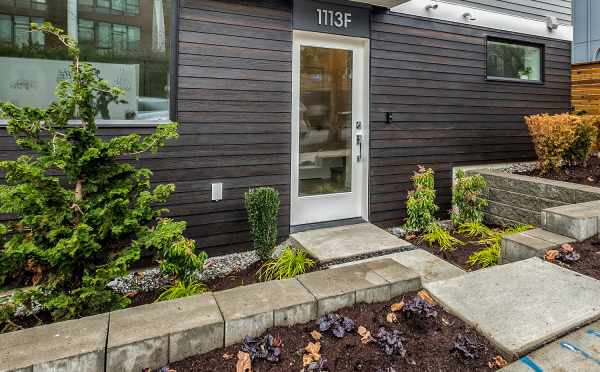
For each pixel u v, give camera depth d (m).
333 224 4.50
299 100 4.27
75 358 1.61
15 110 2.11
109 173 2.34
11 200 2.07
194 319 1.90
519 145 5.64
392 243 3.93
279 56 3.94
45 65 3.09
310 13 4.07
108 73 3.30
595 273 2.59
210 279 3.23
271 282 2.32
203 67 3.59
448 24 4.94
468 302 2.26
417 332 2.03
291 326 2.05
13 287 2.60
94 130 2.34
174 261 2.45
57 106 2.24
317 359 1.80
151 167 3.44
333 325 2.01
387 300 2.32
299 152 4.33
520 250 3.04
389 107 4.61
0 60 2.97
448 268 3.38
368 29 4.41
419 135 4.83
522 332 1.97
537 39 5.73
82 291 2.09
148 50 3.41
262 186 3.93
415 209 4.30
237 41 3.73
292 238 4.08
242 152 3.81
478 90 5.23
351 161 4.63
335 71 4.45
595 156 5.53
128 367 1.71
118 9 3.30
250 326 1.95
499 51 5.52
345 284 2.29
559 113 6.00
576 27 9.14
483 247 3.89
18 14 3.00
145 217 2.42
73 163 2.21
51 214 2.14
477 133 5.27
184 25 3.49
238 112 3.77
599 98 6.14
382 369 1.76
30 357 1.59
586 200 3.83
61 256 2.04
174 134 2.46
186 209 3.60
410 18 4.67
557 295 2.32
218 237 3.75
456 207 5.02
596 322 2.10
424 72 4.80
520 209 4.55
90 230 2.11
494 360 1.83
